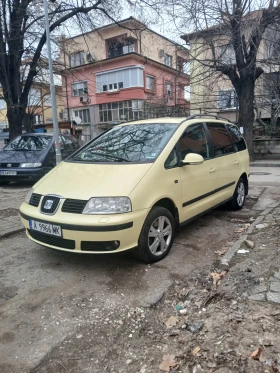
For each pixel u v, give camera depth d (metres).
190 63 15.77
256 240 4.14
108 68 30.97
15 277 3.46
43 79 16.42
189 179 4.16
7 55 13.07
